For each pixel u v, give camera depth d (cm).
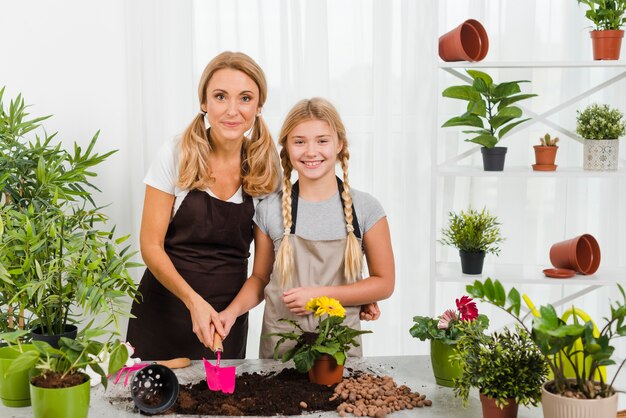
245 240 226
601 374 141
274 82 305
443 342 168
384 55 304
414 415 154
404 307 317
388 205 312
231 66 208
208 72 210
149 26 295
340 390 164
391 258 212
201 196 218
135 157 300
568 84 309
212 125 210
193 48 302
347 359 189
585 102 310
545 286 324
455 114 312
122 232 303
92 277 183
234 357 236
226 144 214
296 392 162
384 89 305
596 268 282
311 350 167
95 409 157
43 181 216
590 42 306
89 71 288
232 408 154
